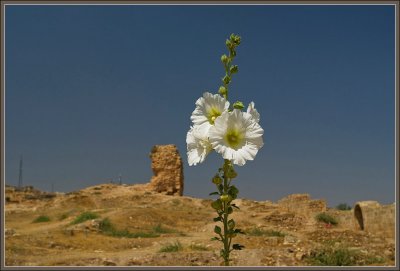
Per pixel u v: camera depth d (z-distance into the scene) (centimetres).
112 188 5262
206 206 4344
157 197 4819
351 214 2755
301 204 3581
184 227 2931
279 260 1279
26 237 1803
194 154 386
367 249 1534
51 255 1506
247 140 372
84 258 1398
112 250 1716
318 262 1257
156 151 5497
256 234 2211
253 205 3991
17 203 5284
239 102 392
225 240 395
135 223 2769
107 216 2825
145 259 1343
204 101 394
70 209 3966
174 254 1381
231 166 393
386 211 2284
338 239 2016
